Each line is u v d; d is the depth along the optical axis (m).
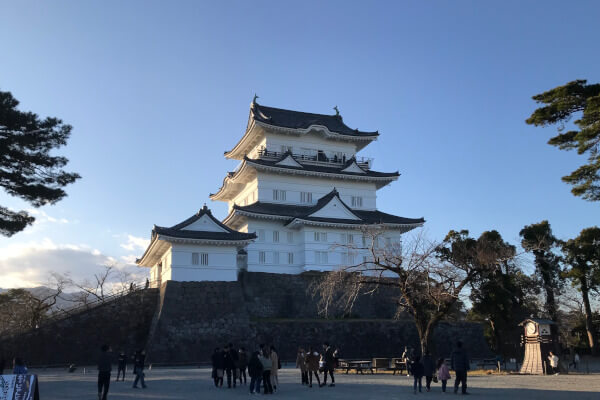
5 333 51.66
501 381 32.09
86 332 53.00
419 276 40.38
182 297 54.81
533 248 43.91
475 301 60.03
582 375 36.75
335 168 78.44
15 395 17.27
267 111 84.06
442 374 25.92
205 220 59.59
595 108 31.16
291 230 70.94
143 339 55.06
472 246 50.75
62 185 40.28
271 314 62.34
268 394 25.77
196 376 37.81
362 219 70.88
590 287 69.56
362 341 57.94
